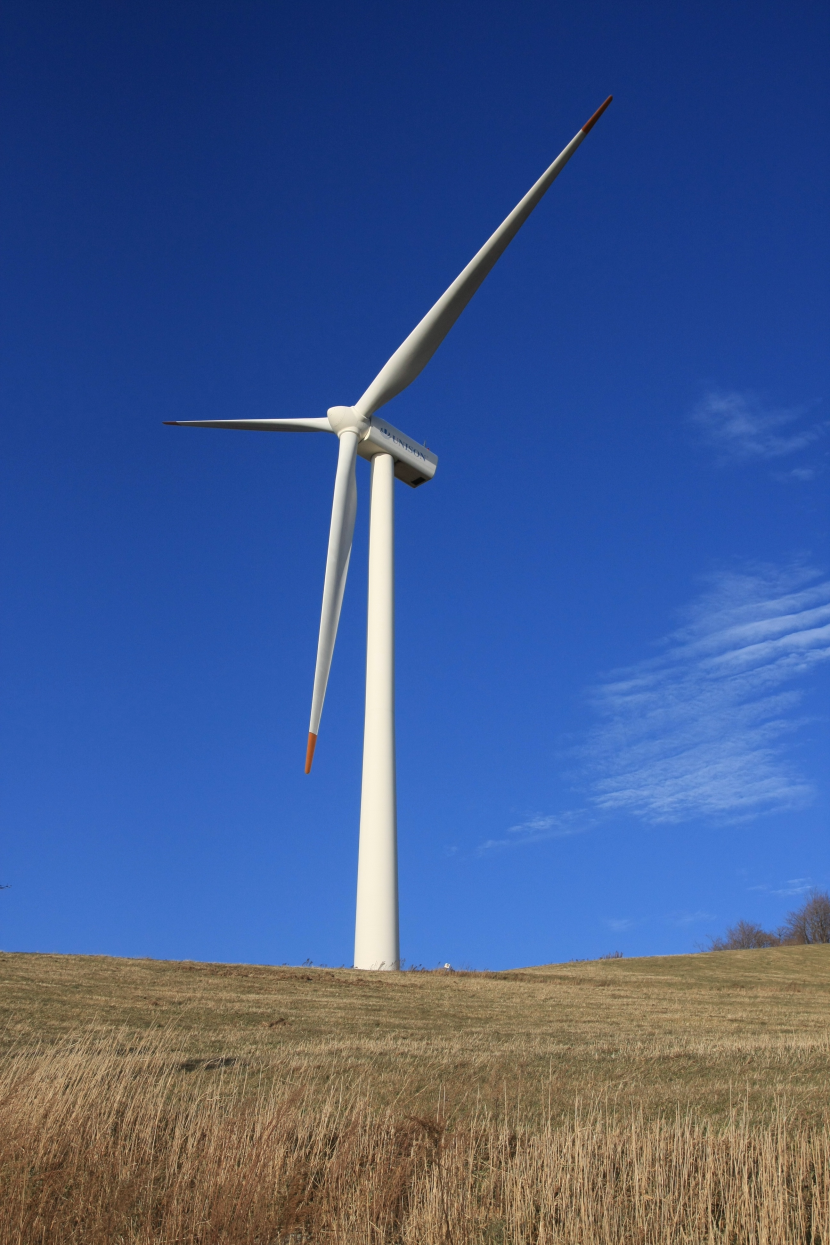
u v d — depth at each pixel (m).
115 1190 9.04
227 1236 8.37
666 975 39.56
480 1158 9.92
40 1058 12.19
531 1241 8.30
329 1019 22.03
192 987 25.98
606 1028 22.80
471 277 39.53
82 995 22.73
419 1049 17.02
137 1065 13.70
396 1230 8.66
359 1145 9.85
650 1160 9.33
